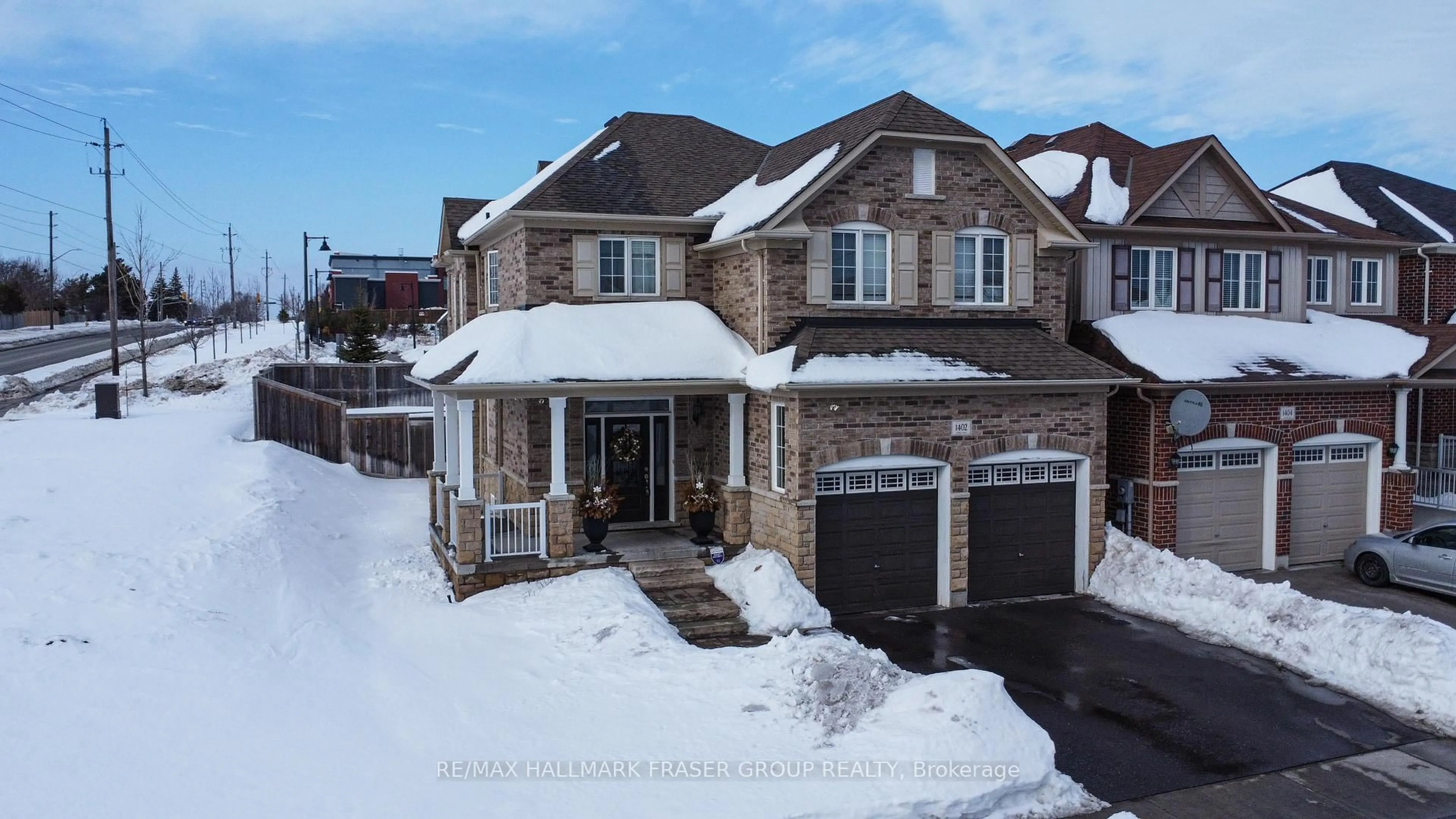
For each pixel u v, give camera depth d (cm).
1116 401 1945
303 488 2275
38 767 891
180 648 1190
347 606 1550
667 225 1945
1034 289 1897
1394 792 1028
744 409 1827
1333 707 1255
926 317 1830
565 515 1658
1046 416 1766
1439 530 1753
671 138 2202
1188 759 1102
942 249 1834
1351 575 1908
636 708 1123
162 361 4747
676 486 1950
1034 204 1875
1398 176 2750
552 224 1883
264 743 991
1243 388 1873
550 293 1889
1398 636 1320
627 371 1691
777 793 921
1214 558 1930
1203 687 1323
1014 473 1778
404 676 1228
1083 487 1808
